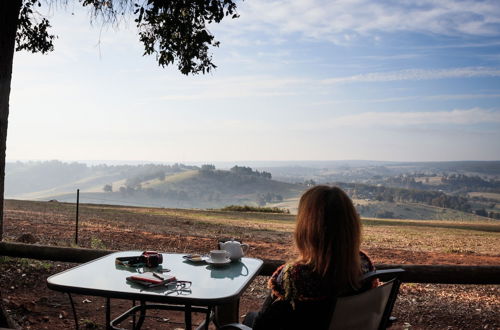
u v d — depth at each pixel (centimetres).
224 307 461
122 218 2172
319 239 236
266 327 246
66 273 364
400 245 1695
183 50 762
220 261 401
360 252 266
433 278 581
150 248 1195
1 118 515
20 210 2252
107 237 1324
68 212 2311
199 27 735
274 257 1188
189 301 301
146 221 2089
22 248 650
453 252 1523
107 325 421
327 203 238
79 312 573
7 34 500
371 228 2656
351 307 243
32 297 614
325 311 236
